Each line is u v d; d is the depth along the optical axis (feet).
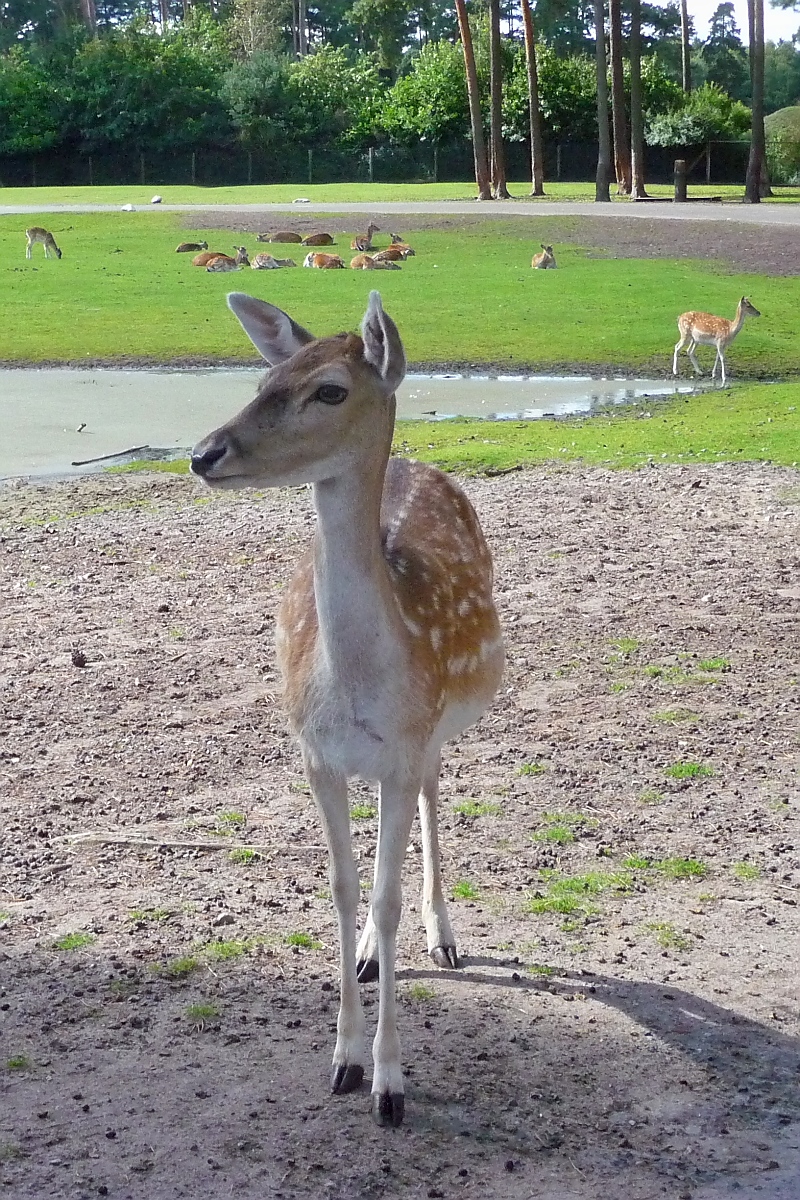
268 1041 17.56
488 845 23.52
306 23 373.81
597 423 65.82
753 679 31.35
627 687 30.99
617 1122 15.89
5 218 164.96
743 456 55.67
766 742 27.76
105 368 86.02
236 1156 15.16
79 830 24.14
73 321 100.32
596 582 39.34
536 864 22.79
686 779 26.07
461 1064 17.01
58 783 26.21
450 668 17.78
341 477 15.30
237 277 121.70
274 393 15.11
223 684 31.58
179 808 25.08
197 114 265.54
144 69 261.44
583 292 109.70
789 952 19.93
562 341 91.86
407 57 325.42
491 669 19.67
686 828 24.07
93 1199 14.40
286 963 19.70
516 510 48.01
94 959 19.70
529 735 28.37
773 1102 16.30
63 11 334.85
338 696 15.71
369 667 15.60
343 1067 16.44
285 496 51.75
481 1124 15.81
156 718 29.53
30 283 118.11
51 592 39.60
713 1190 14.60
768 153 223.71
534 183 198.90
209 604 37.99
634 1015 18.21
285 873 22.68
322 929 20.80
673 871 22.44
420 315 100.63
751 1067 17.02
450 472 54.54
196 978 19.19
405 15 295.48
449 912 21.22
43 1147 15.30
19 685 31.71
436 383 80.12
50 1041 17.49
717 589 38.45
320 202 187.83
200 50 281.95
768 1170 14.97
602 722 28.96
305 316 99.91
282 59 280.92
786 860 22.81
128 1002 18.51
